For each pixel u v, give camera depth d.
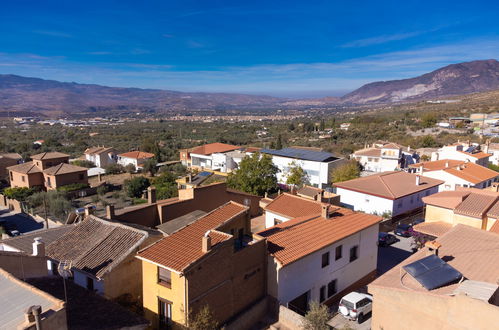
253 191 47.31
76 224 25.08
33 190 59.75
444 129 123.50
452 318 13.58
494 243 20.27
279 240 21.95
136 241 20.08
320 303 23.02
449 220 28.89
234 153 81.75
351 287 25.47
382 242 33.84
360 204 43.66
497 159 71.31
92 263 19.05
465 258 18.45
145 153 92.31
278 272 20.19
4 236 37.53
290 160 65.56
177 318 17.38
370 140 115.56
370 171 66.31
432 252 18.12
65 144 136.62
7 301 13.06
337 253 23.88
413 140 101.25
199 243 18.88
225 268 18.50
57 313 11.70
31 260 17.67
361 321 21.33
